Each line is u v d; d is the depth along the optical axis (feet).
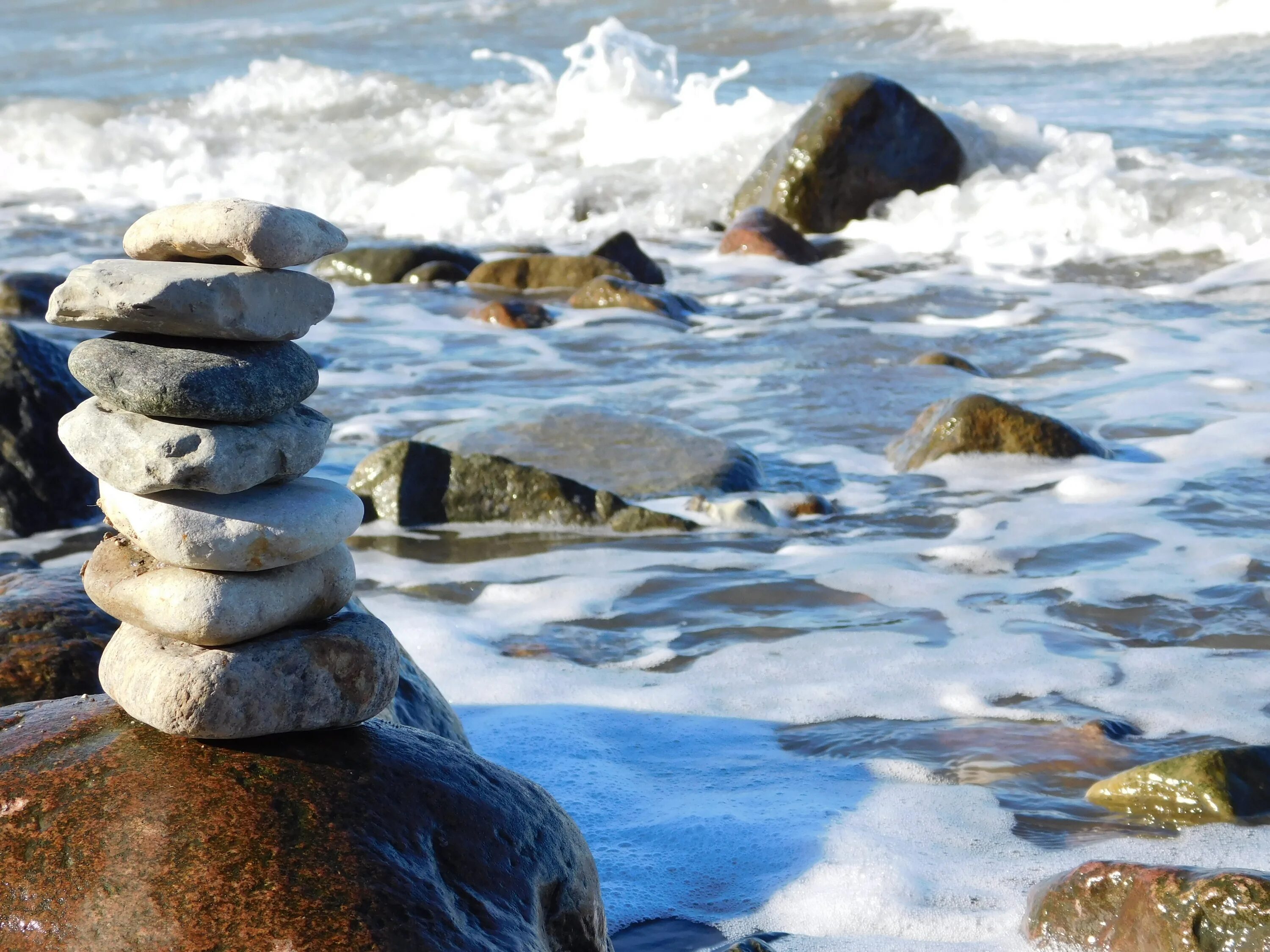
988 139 47.11
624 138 53.42
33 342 21.94
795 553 19.30
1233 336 30.86
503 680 15.02
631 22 81.51
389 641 8.84
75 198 53.36
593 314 35.29
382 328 34.32
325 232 8.47
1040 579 17.88
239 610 8.29
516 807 8.96
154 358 8.09
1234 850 10.55
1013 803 11.58
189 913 7.57
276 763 8.38
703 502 20.79
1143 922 8.94
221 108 63.10
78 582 13.56
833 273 39.91
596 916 9.09
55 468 21.42
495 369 30.35
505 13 87.15
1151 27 68.85
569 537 20.22
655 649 15.98
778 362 30.27
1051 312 34.06
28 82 71.41
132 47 82.79
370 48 78.79
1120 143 47.67
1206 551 18.62
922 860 10.66
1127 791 11.39
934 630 16.20
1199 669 14.69
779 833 11.10
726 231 44.06
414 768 8.71
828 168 44.98
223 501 8.32
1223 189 41.22
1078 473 22.21
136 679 8.39
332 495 8.73
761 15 80.12
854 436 25.05
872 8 79.05
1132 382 27.63
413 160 55.31
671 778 12.42
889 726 13.42
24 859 7.91
